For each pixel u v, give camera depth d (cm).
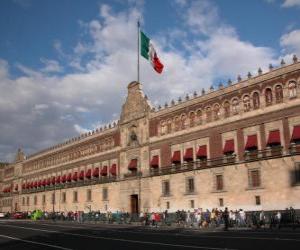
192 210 6600
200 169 6562
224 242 2983
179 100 7219
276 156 5406
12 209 14650
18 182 14400
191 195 6656
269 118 5609
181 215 6238
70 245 3112
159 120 7631
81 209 9869
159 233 4219
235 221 5288
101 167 9319
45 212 10825
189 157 6800
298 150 5166
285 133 5381
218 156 6288
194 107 6881
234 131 6097
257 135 5756
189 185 6762
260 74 5825
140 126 8100
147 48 7169
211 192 6306
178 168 7012
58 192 11181
